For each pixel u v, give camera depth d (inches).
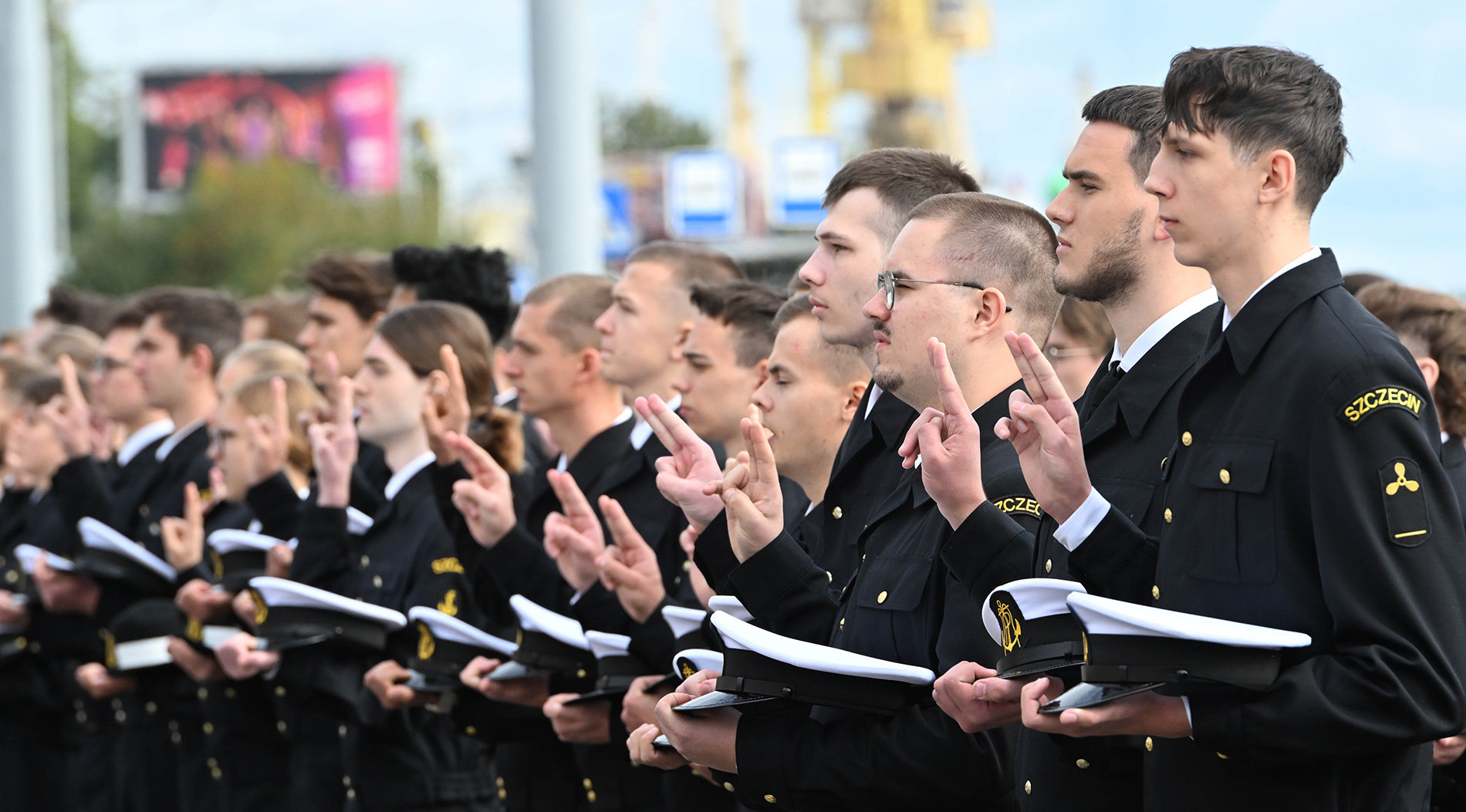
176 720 474.0
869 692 231.6
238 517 473.1
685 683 251.8
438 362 413.1
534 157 713.6
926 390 255.8
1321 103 199.0
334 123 4015.8
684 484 271.3
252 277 3292.3
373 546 410.0
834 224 279.7
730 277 381.4
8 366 626.8
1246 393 197.8
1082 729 185.3
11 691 542.0
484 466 350.9
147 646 458.3
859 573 255.6
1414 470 185.6
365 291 503.8
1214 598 194.2
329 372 496.1
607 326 374.0
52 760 552.4
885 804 235.1
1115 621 180.9
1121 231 230.7
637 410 279.0
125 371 551.5
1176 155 201.2
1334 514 185.8
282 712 420.8
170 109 4005.9
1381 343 190.9
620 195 1781.5
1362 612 181.8
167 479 518.6
